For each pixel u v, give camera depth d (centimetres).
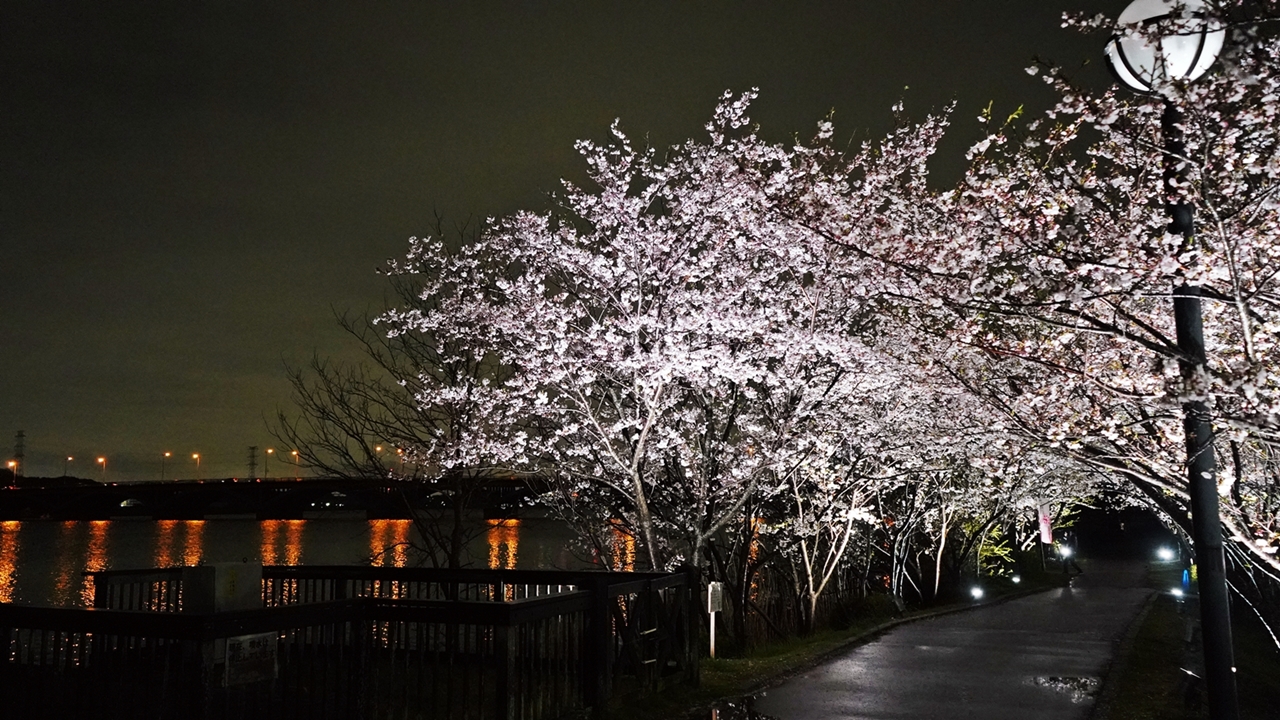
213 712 643
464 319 1521
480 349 1527
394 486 1652
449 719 771
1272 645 1708
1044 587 2942
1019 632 1677
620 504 1576
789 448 1431
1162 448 768
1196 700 992
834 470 1703
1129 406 808
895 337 1235
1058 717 952
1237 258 670
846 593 2072
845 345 1270
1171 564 3972
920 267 840
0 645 725
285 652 707
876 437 1556
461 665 1075
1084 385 773
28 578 4212
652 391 1352
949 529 2508
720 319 1306
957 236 816
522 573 1120
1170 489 725
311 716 721
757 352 1366
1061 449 793
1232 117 681
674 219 1413
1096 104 732
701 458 1419
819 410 1411
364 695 771
